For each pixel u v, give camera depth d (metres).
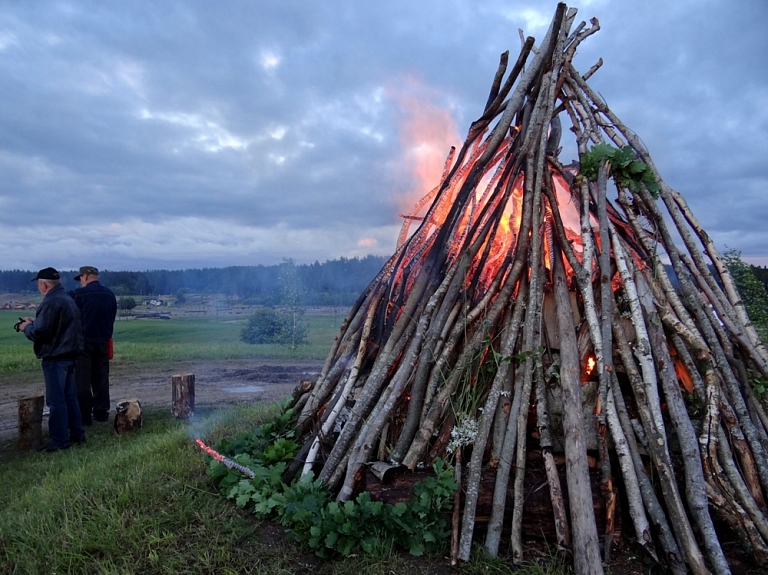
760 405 4.00
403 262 5.09
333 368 4.95
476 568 3.12
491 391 3.79
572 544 3.19
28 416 6.36
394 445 4.02
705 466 3.47
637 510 3.21
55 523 3.75
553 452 3.68
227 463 4.31
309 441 4.48
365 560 3.19
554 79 4.97
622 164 4.60
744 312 4.46
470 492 3.39
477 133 5.21
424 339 4.17
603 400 3.58
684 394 3.97
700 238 4.88
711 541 3.11
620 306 4.17
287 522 3.58
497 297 4.21
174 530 3.59
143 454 5.24
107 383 7.93
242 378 11.80
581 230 4.34
